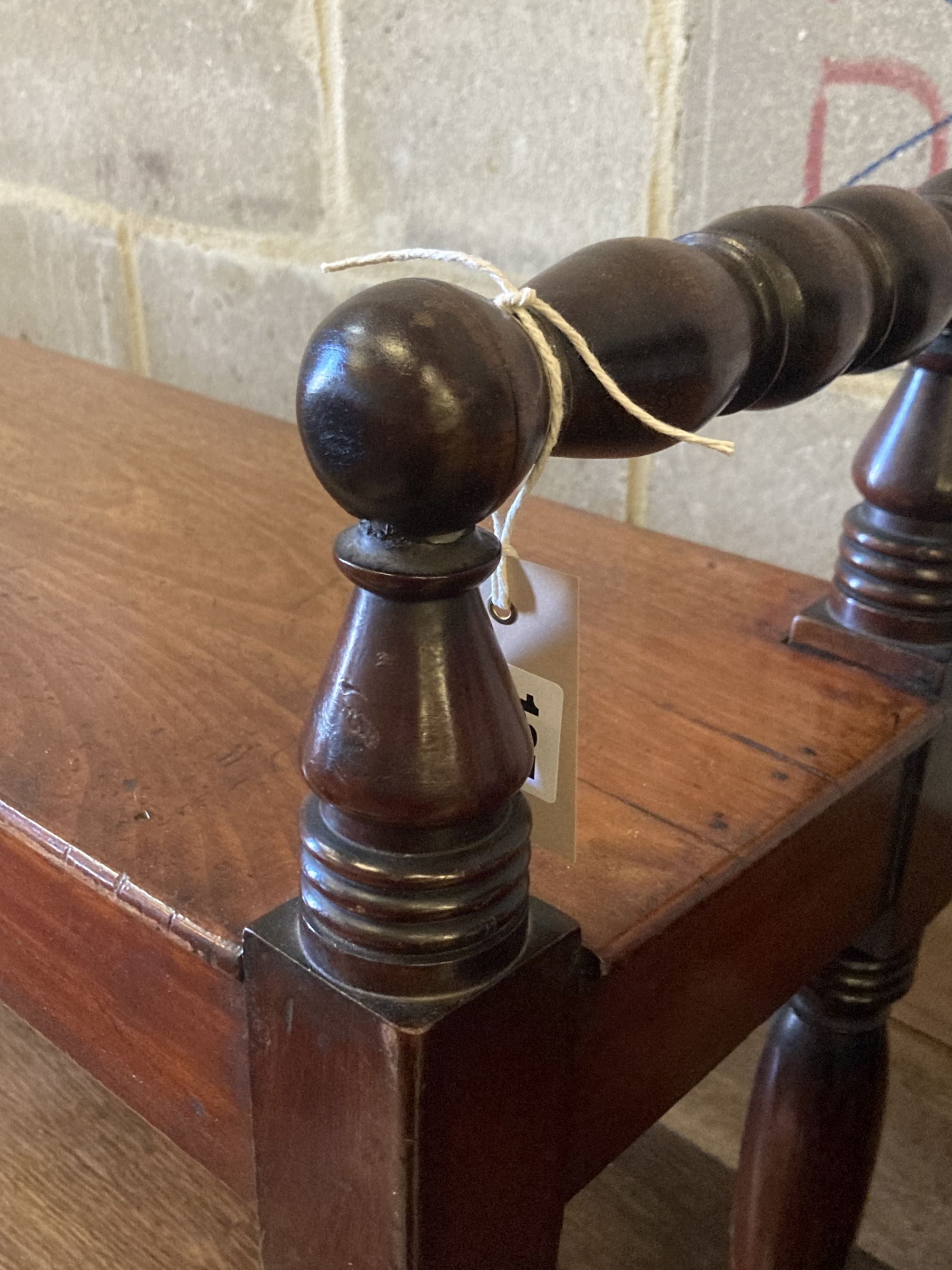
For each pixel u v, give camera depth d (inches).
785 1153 27.2
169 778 19.7
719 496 35.5
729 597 28.0
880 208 17.4
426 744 12.5
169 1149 35.3
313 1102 15.0
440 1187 14.4
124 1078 19.4
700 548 31.0
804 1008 26.3
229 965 15.6
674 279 13.3
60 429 37.5
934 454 22.4
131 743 20.7
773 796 20.2
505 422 11.0
